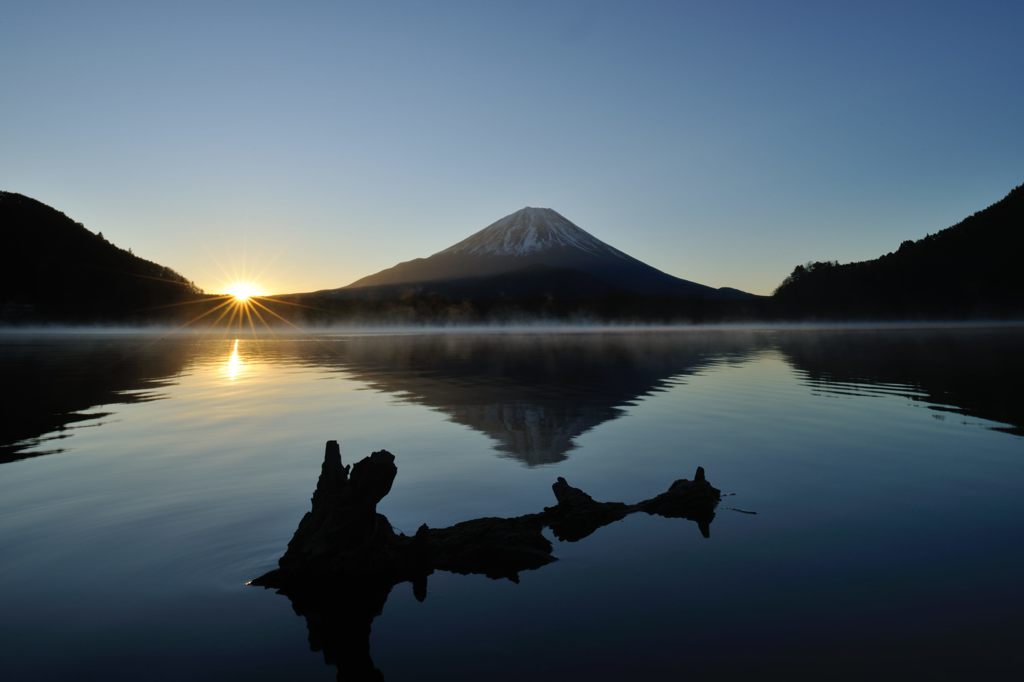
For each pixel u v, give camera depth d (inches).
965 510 359.3
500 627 228.5
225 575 280.1
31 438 593.6
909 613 232.5
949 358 1576.0
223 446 556.7
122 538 321.4
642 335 3789.4
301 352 2151.8
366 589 265.0
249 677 195.9
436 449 544.7
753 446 547.2
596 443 565.3
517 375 1238.3
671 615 235.0
